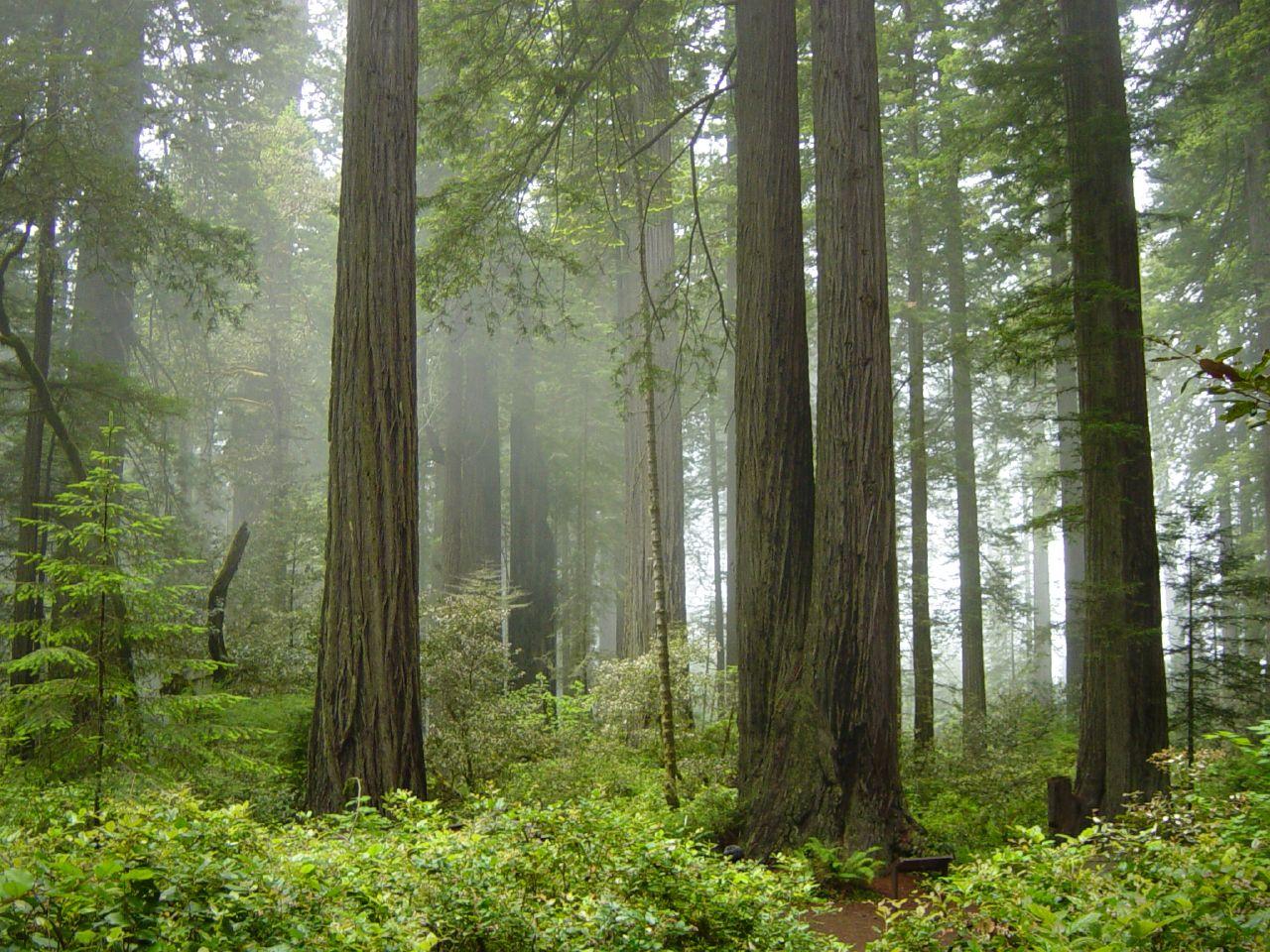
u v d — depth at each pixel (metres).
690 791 11.97
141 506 20.38
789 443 11.50
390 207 9.84
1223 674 12.57
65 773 7.05
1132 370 12.34
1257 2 15.78
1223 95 18.09
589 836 6.34
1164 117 19.94
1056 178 13.21
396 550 9.20
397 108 10.01
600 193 17.08
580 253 20.41
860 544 10.46
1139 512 12.09
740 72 12.36
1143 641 11.78
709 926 6.02
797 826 10.02
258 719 12.31
